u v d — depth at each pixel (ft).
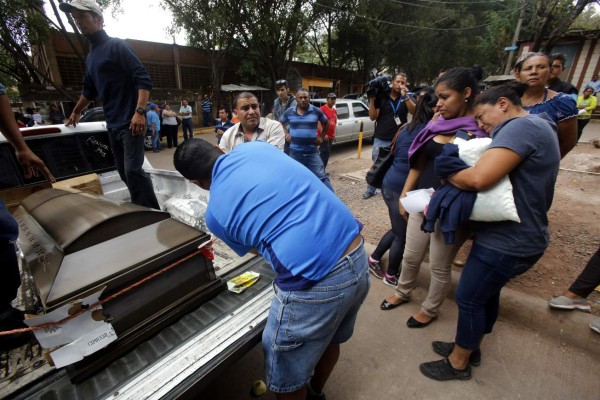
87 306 3.97
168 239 5.14
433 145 6.43
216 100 56.90
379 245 10.05
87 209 5.71
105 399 3.84
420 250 7.86
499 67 64.90
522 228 4.91
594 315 7.35
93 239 4.88
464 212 5.07
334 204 4.28
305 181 4.17
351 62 82.89
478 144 5.07
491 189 4.83
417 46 79.30
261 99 64.64
